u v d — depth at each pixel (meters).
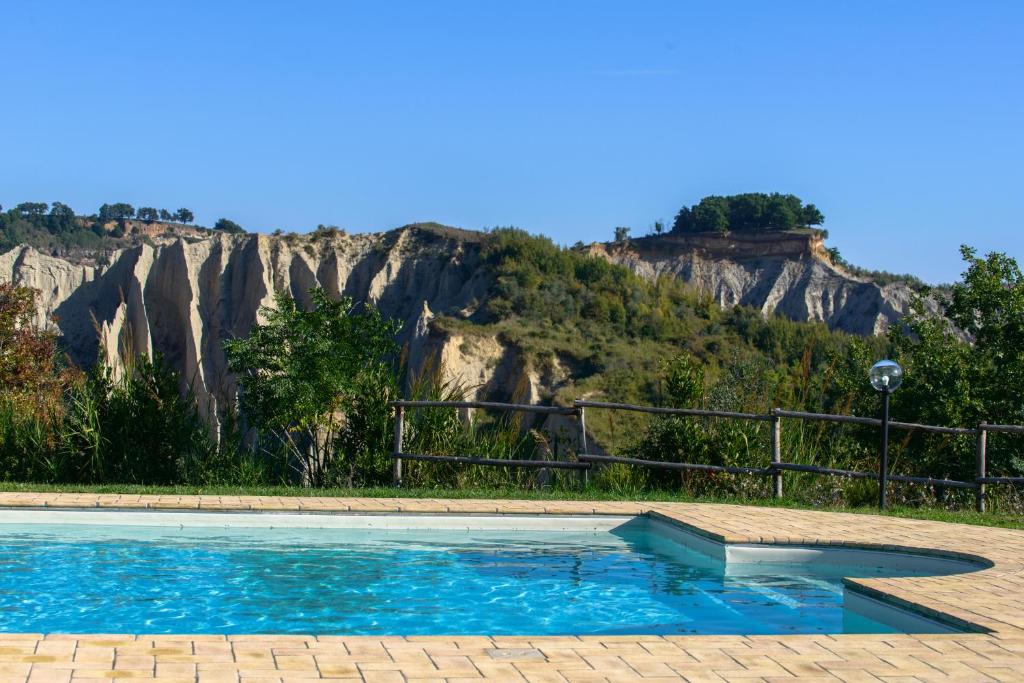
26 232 94.19
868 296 72.38
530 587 7.64
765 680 4.35
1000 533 9.12
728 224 84.81
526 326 55.62
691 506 10.65
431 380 13.90
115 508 9.58
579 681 4.27
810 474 12.80
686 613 6.85
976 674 4.50
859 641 5.05
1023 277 19.77
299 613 6.69
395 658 4.54
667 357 53.72
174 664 4.32
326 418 13.41
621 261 81.25
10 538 9.05
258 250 65.56
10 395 13.74
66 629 6.17
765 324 59.34
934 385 18.25
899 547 8.23
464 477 12.52
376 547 9.09
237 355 13.40
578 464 12.28
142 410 12.80
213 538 9.27
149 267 65.06
